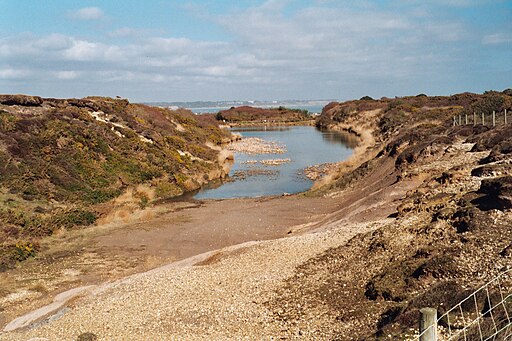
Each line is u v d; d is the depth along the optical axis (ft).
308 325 40.47
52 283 64.80
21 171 98.63
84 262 72.59
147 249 78.07
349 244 56.75
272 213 95.30
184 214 99.45
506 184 48.37
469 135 97.86
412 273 42.65
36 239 79.97
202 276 57.47
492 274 37.42
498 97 159.22
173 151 148.56
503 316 28.22
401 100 282.36
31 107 130.72
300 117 418.51
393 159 108.68
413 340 29.19
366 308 40.34
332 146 219.41
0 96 125.59
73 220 88.99
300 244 63.10
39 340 43.88
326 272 51.49
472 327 28.86
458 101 246.88
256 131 316.40
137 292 55.16
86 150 119.65
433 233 50.14
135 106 186.60
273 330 40.96
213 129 227.20
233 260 62.34
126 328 45.16
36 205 91.40
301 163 170.30
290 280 51.57
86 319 49.11
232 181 140.15
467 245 43.68
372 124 272.10
